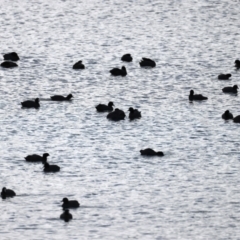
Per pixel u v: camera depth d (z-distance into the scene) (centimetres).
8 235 7600
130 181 8656
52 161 9125
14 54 12431
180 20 14738
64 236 7588
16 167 8956
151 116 10388
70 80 11669
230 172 8888
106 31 14088
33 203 8169
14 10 15288
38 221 7844
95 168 8950
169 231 7700
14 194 8294
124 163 9075
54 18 14838
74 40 13588
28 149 9425
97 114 10431
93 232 7662
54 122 10175
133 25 14450
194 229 7744
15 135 9806
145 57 12762
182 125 10125
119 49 13162
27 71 11981
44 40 13562
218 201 8269
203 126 10094
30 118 10288
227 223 7856
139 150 9400
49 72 11981
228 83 11656
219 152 9381
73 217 7912
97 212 8012
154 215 7988
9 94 11106
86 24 14500
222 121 10256
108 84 11531
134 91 11269
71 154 9300
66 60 12531
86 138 9731
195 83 11625
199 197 8338
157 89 11356
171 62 12512
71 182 8625
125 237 7581
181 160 9156
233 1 15950
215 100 10988
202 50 13088
